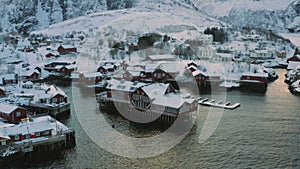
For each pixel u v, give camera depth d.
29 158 64.25
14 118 81.44
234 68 145.12
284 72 158.88
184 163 62.34
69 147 69.00
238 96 111.50
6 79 124.19
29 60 164.88
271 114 91.00
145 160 63.41
